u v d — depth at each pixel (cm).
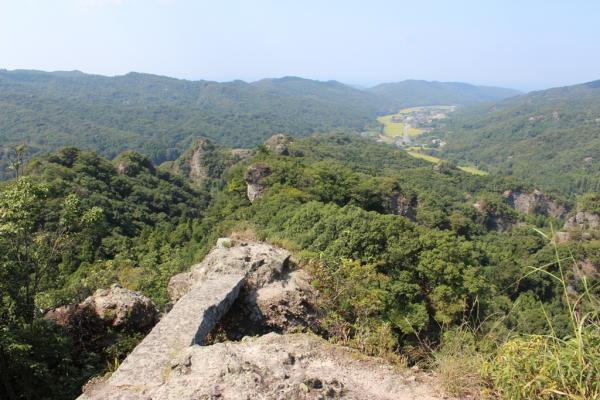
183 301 754
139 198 6519
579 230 6028
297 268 1093
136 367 518
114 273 2073
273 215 3014
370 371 504
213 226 3509
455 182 9850
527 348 399
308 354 533
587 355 351
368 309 952
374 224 1933
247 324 909
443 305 1677
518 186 9650
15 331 811
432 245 1945
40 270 1100
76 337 930
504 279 3812
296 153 10038
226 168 10875
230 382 431
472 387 434
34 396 772
